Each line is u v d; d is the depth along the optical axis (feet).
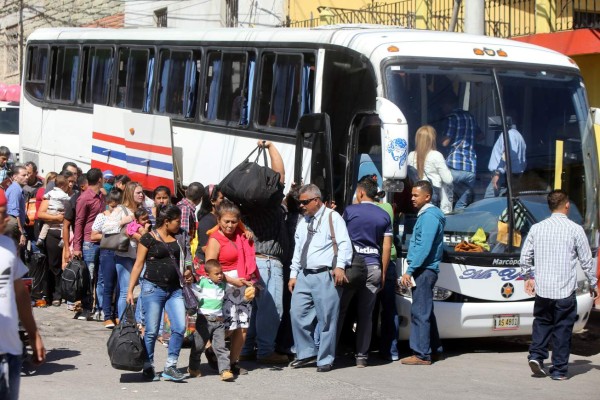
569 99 46.29
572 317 39.04
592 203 46.21
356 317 42.91
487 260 42.93
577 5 77.36
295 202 44.16
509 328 43.32
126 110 62.08
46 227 56.39
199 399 34.30
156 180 59.11
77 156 70.59
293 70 49.67
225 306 38.06
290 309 40.55
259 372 39.86
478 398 35.14
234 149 53.72
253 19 99.76
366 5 92.22
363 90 44.04
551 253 38.73
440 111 43.60
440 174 43.06
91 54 69.51
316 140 46.09
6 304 22.49
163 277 36.73
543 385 38.09
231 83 54.54
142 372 37.47
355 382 37.86
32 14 147.13
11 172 64.49
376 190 41.22
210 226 41.06
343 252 39.17
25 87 78.89
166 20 114.62
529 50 46.47
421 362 41.83
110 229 47.83
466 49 44.73
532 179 44.68
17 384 22.79
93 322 51.93
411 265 40.78
